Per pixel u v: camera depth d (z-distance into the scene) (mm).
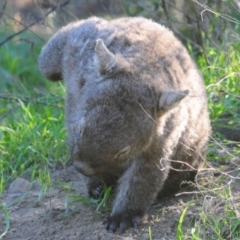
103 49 10477
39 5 17328
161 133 10555
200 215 10430
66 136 12664
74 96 11164
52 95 15594
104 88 10312
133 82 10359
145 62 10688
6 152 13039
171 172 11547
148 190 10766
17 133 13508
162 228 10500
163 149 10672
